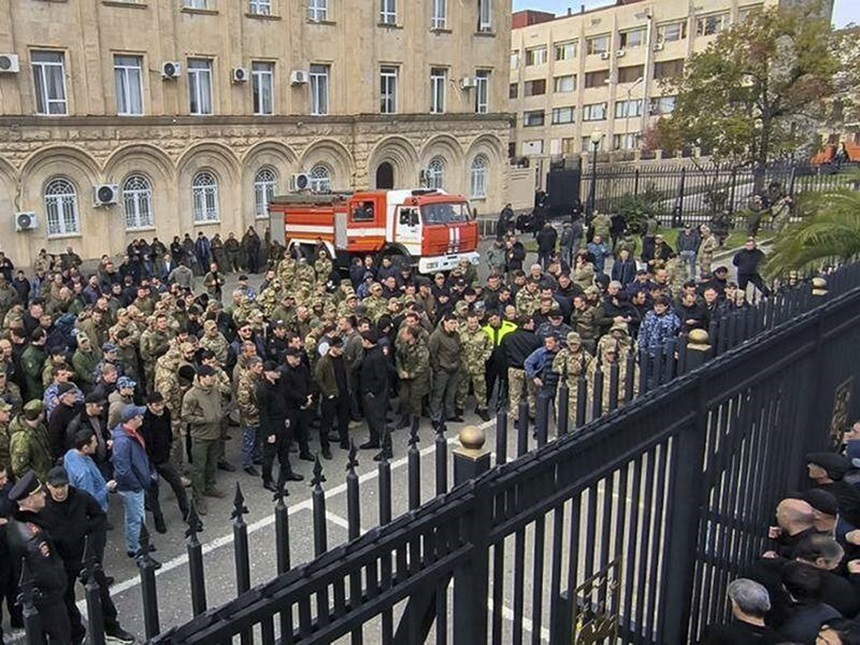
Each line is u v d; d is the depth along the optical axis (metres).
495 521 2.49
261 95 30.50
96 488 6.69
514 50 73.12
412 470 2.32
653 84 62.28
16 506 4.99
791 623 4.24
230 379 11.36
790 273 9.66
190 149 28.23
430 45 34.72
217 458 8.86
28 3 24.14
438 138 35.53
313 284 19.48
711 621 4.41
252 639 1.82
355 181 33.22
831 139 44.22
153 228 28.00
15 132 24.12
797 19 32.03
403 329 10.77
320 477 2.10
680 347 3.82
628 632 3.52
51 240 25.61
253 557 7.41
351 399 10.87
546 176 39.75
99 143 26.00
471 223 24.05
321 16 31.67
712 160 38.31
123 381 8.48
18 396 9.44
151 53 27.00
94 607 1.69
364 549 2.04
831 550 4.55
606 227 26.02
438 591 2.32
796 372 5.13
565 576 5.67
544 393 2.81
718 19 57.44
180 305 13.62
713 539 4.24
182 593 6.86
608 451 3.08
